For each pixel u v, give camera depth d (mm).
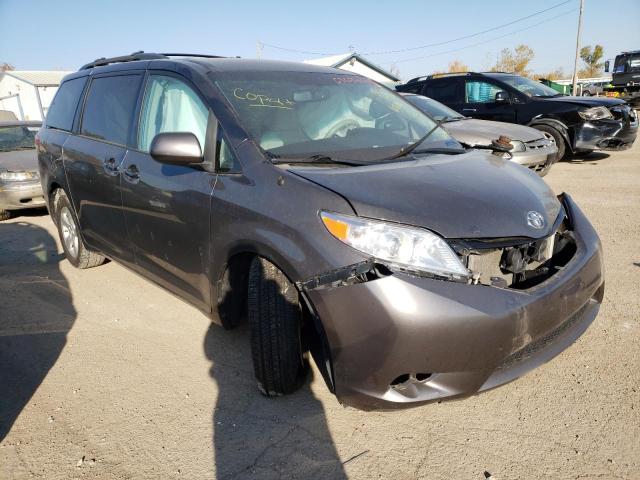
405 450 2363
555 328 2367
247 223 2555
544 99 9266
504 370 2303
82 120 4320
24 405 2850
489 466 2244
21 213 7898
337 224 2256
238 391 2869
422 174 2627
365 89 3699
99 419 2695
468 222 2295
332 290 2215
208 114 2971
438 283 2146
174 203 3031
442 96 10508
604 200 6781
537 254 2473
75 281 4727
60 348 3475
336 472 2254
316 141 2986
